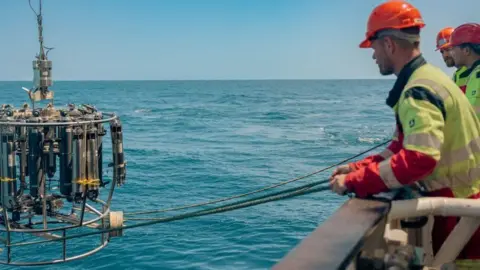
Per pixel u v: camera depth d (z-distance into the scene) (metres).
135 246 14.49
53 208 8.10
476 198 3.10
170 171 27.05
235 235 15.44
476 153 3.03
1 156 7.44
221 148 36.28
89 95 132.88
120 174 8.17
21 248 14.17
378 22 3.04
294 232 15.68
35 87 7.91
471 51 4.78
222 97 123.75
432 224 3.18
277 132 45.69
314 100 107.12
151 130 49.47
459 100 2.93
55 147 7.69
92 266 13.20
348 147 35.16
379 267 2.57
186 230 15.98
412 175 2.72
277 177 24.95
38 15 7.77
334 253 2.26
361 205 2.83
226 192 21.92
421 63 3.02
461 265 3.20
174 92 164.50
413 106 2.81
